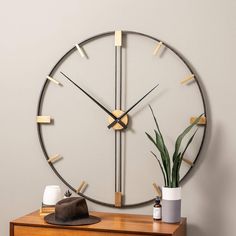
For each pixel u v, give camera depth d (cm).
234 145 299
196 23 304
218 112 301
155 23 310
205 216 303
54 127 326
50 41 328
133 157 313
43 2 329
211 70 302
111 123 312
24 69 332
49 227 280
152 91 310
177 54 305
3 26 334
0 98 334
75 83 322
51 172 327
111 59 317
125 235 269
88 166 320
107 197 317
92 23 320
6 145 333
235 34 299
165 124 308
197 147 302
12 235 285
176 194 284
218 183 301
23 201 332
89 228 274
